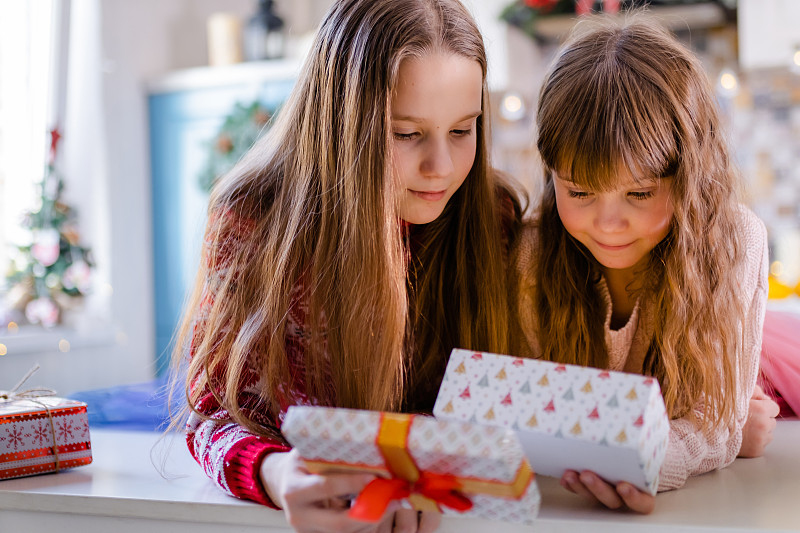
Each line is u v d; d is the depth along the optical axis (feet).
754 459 3.28
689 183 3.10
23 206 9.00
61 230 8.66
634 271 3.53
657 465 2.40
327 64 3.30
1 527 2.94
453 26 3.18
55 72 9.27
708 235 3.20
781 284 9.16
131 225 10.39
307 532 2.30
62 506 2.82
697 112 3.18
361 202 3.12
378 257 3.12
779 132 10.59
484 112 3.58
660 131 3.01
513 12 9.63
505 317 3.65
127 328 10.25
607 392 2.21
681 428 2.91
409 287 3.70
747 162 10.73
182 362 3.55
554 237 3.64
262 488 2.58
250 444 2.73
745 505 2.56
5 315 8.39
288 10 11.90
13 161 8.96
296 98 3.50
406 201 3.26
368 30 3.15
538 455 2.44
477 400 2.31
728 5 10.01
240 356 3.12
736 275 3.25
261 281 3.29
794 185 10.57
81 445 3.24
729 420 3.03
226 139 9.93
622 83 3.05
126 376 10.08
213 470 2.78
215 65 10.73
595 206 3.13
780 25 9.43
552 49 11.14
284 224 3.34
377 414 2.07
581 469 2.45
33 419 3.13
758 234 3.49
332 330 3.23
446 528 2.50
